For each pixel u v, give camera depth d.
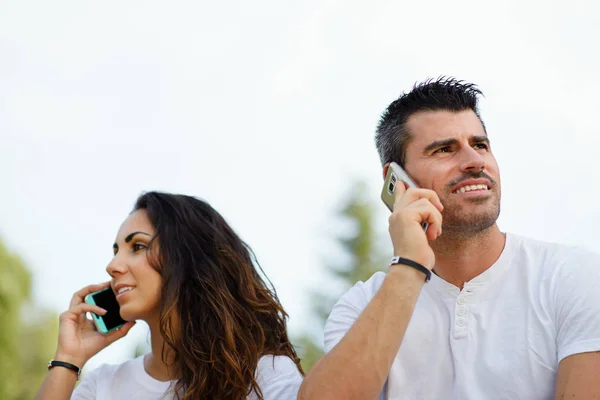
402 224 4.12
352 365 3.89
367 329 3.94
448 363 4.13
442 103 4.36
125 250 5.08
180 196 5.29
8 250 13.84
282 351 5.11
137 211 5.21
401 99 4.52
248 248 5.42
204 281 4.98
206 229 5.19
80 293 5.39
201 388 4.74
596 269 3.96
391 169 4.43
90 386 5.13
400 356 4.19
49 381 5.13
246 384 4.79
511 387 3.94
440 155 4.32
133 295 4.99
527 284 4.11
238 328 4.93
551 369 3.91
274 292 5.35
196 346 4.84
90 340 5.27
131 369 5.09
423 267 4.03
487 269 4.20
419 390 4.15
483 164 4.20
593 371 3.74
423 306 4.25
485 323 4.11
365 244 27.25
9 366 13.34
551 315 3.98
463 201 4.18
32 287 13.99
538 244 4.26
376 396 3.89
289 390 4.75
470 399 3.99
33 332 13.80
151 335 5.05
